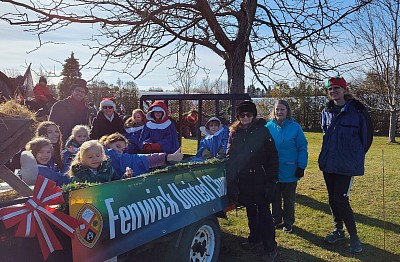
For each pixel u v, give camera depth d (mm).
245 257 4105
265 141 3848
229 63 5965
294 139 4656
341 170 4113
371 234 4832
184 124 10883
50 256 2205
